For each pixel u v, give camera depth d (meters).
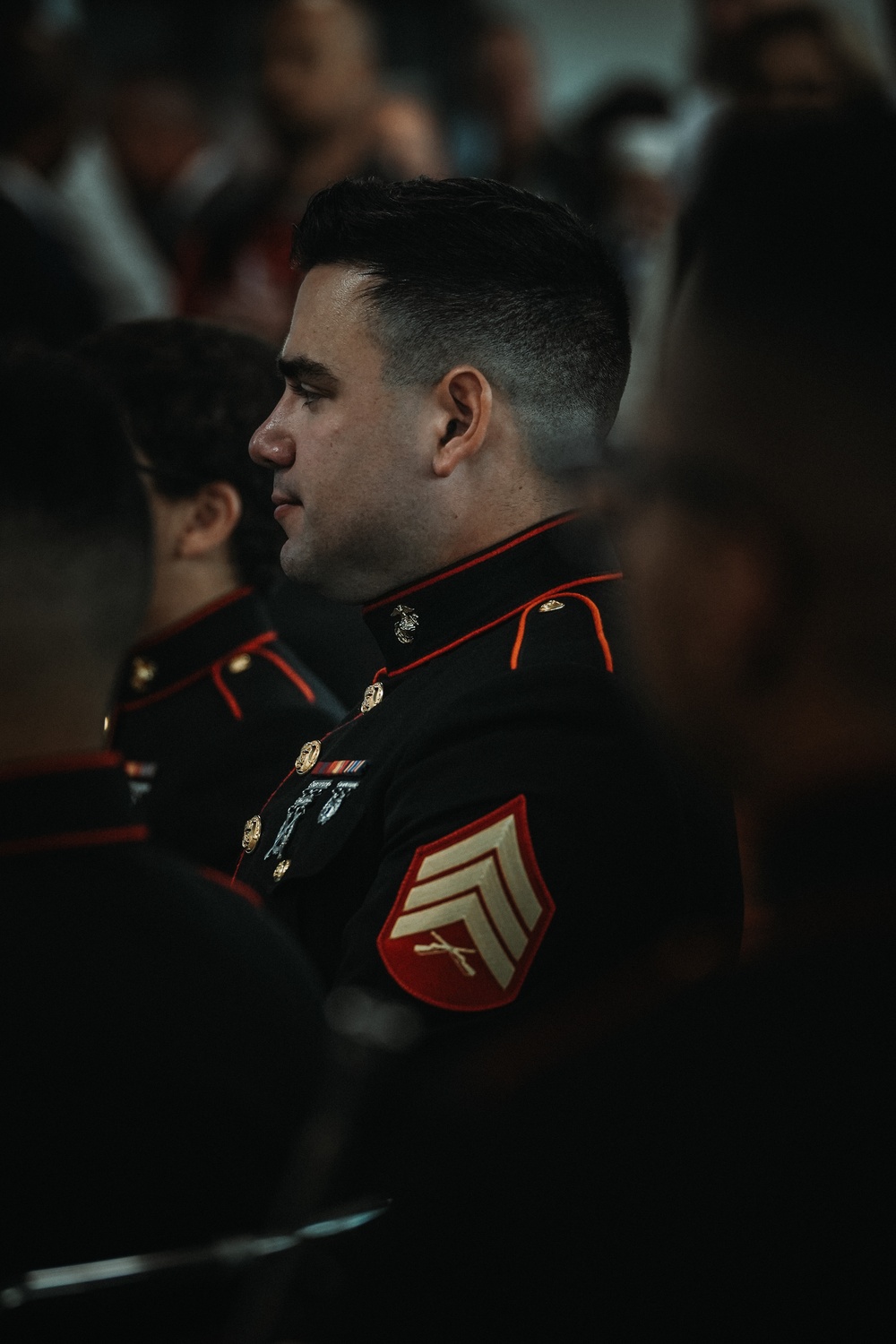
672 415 1.23
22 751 1.68
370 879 2.71
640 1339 1.08
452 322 2.74
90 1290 1.49
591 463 1.35
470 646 2.78
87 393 1.77
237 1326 1.45
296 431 2.81
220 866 3.27
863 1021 1.11
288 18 7.07
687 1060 1.13
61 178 6.98
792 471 1.16
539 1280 1.11
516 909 2.45
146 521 1.81
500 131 9.29
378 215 2.76
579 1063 1.16
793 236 1.19
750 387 1.18
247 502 3.45
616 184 8.18
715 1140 1.10
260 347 3.53
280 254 6.88
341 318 2.76
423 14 12.10
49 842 1.63
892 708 1.16
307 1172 1.34
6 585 1.67
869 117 1.25
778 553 1.16
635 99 8.59
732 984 1.16
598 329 2.83
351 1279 1.25
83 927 1.59
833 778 1.18
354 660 3.72
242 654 3.47
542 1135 1.14
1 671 1.67
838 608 1.15
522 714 2.57
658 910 2.53
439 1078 1.24
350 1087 1.25
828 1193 1.08
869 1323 1.06
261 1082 1.60
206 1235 1.54
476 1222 1.14
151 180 8.75
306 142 7.08
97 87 9.75
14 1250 1.50
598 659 2.63
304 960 1.80
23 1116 1.51
